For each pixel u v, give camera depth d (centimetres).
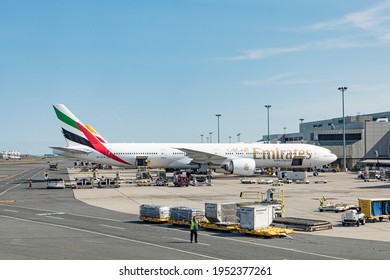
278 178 8569
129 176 10556
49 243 2881
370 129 13350
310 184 7800
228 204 3516
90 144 8819
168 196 5919
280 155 9325
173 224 3712
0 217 4122
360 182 8256
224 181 8506
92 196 6019
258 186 7400
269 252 2605
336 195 5916
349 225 3619
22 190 7019
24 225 3653
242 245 2834
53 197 5931
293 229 3444
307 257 2458
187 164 9062
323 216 4109
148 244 2859
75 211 4559
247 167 8294
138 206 4953
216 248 2730
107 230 3422
